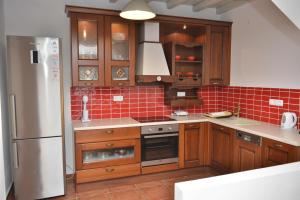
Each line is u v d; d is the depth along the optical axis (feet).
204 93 13.92
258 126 10.26
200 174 12.12
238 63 12.57
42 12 10.71
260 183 5.14
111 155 10.80
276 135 8.61
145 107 12.79
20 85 8.93
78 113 11.57
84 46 10.42
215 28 12.57
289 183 5.46
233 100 13.03
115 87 12.10
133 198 9.76
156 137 11.16
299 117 9.61
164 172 11.73
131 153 11.04
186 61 12.39
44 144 9.41
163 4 12.60
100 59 10.59
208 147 12.30
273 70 10.63
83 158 10.16
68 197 9.84
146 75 11.18
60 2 10.91
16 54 8.80
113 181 10.78
